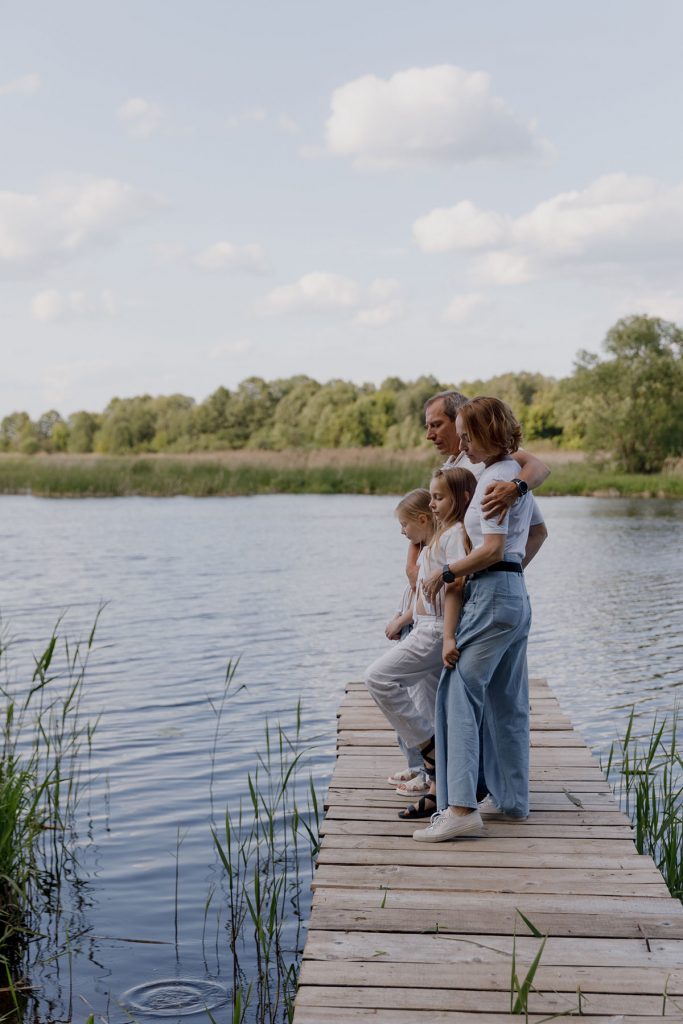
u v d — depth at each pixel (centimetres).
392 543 2138
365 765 520
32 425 9694
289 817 567
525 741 447
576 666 996
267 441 8094
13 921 446
